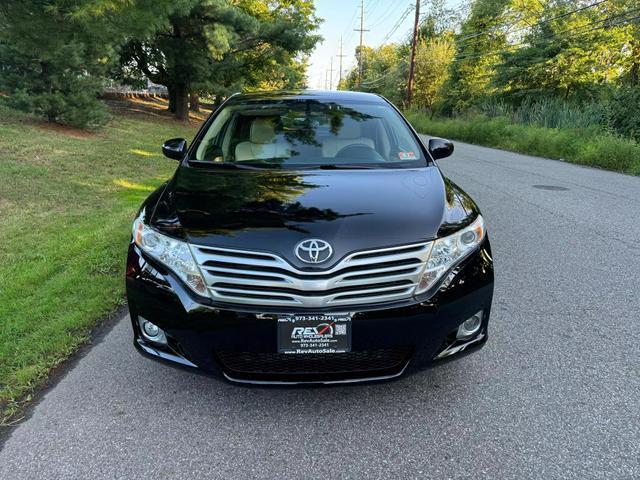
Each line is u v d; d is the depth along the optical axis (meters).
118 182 8.91
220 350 2.42
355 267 2.33
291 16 25.69
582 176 11.38
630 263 4.97
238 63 24.72
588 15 30.31
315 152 3.52
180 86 24.47
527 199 8.27
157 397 2.79
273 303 2.34
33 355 3.18
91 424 2.54
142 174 9.91
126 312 3.90
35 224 6.08
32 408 2.68
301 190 2.83
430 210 2.64
